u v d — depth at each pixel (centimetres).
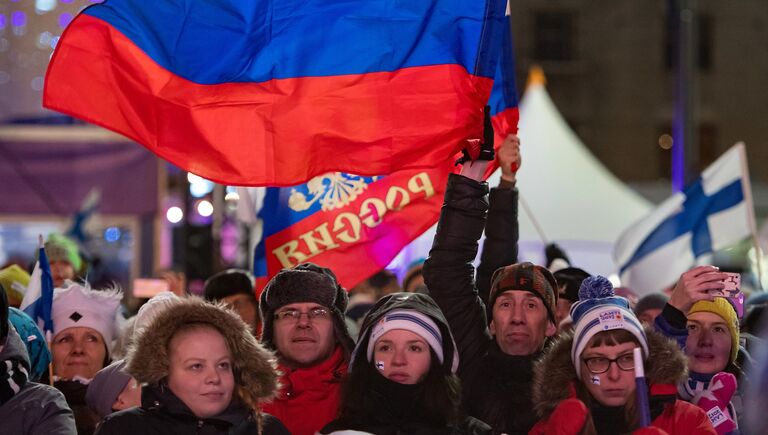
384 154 1244
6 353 1032
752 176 7988
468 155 1226
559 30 8019
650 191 6588
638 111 7938
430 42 1248
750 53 8031
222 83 1228
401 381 1038
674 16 3841
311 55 1242
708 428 1016
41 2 2750
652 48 7944
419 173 1399
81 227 2895
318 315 1176
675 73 3819
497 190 1345
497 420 1162
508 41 1370
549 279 1220
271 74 1236
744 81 8019
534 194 3600
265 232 1434
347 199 1413
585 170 3675
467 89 1241
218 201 3180
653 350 1035
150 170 3319
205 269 3167
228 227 3209
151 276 3294
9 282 1623
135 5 1205
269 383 999
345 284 1405
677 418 1020
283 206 1430
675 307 1122
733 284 1114
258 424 993
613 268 3472
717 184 2156
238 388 991
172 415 971
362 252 1409
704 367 1241
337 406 1097
